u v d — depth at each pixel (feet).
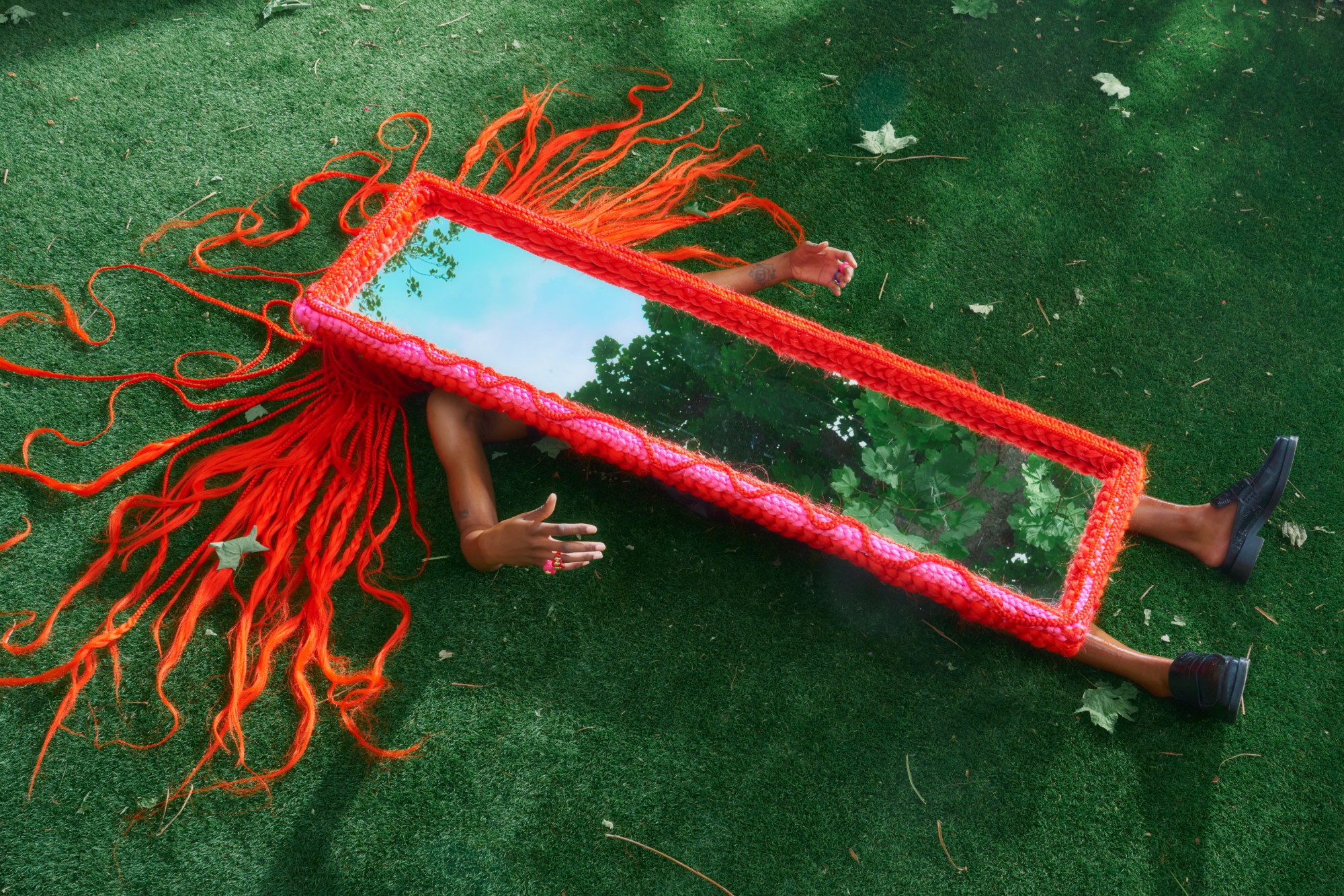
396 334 6.76
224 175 8.57
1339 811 6.57
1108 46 10.59
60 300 7.68
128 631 6.40
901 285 8.77
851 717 6.64
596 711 6.50
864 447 6.73
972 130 9.83
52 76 8.80
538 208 8.85
